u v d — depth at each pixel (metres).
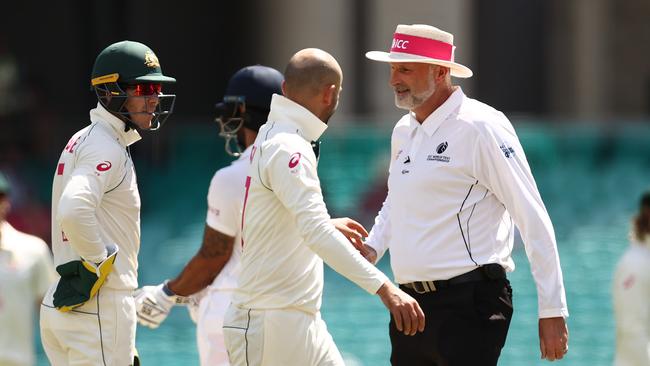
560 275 15.27
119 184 15.44
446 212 15.77
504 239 15.99
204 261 18.31
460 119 15.76
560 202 53.22
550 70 70.00
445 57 15.88
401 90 16.05
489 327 15.74
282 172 14.48
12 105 59.31
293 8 54.62
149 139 55.00
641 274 24.36
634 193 53.47
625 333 24.50
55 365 16.11
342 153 52.34
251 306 15.08
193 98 66.44
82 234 14.70
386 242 17.50
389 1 54.16
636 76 71.31
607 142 55.03
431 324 15.94
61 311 15.48
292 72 15.10
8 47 63.38
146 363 39.16
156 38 65.88
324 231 14.33
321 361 15.37
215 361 18.27
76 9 64.44
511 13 68.88
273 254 14.91
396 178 16.31
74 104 64.12
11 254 26.14
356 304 43.78
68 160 15.42
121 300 15.68
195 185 54.22
